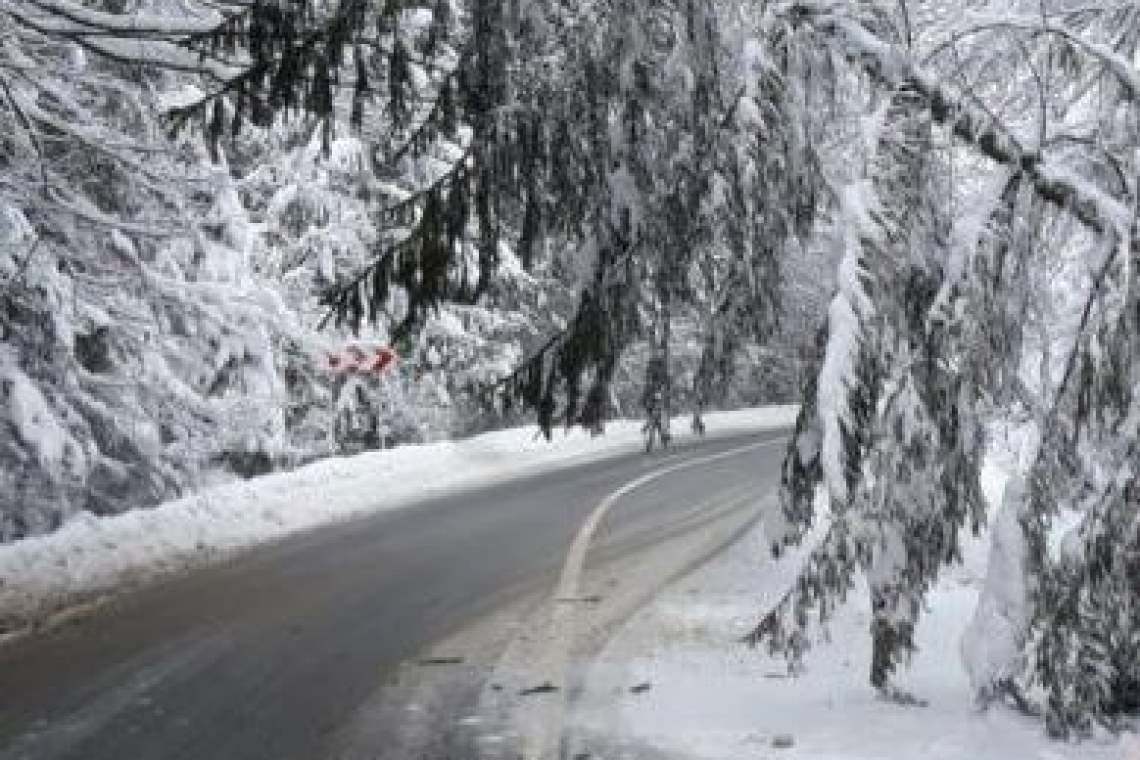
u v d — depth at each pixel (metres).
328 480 22.62
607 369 9.92
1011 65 11.13
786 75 9.16
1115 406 8.77
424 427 34.25
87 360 21.52
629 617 12.50
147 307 21.00
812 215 9.41
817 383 9.21
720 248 9.93
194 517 18.11
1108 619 8.58
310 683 10.10
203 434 23.06
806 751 8.34
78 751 8.48
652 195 9.47
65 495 21.42
